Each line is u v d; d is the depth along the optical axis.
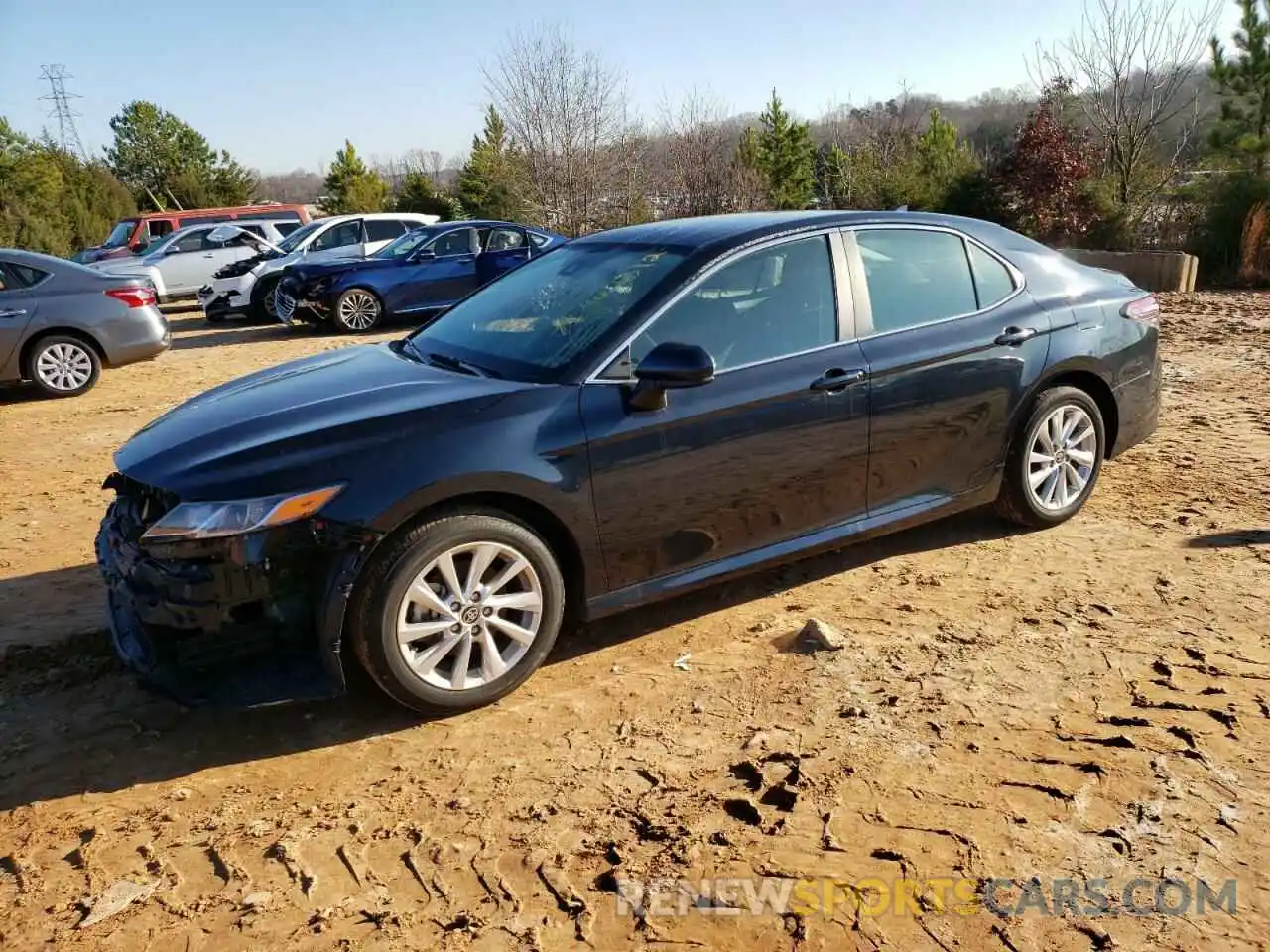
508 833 2.80
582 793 2.97
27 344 9.46
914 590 4.32
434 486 3.20
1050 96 18.80
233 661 3.21
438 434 3.30
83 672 3.83
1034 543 4.77
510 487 3.34
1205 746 3.07
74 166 39.09
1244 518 4.97
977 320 4.48
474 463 3.27
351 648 3.23
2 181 32.69
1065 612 4.04
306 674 3.21
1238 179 16.08
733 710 3.41
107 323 9.80
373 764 3.18
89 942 2.43
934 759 3.06
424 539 3.22
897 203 20.78
